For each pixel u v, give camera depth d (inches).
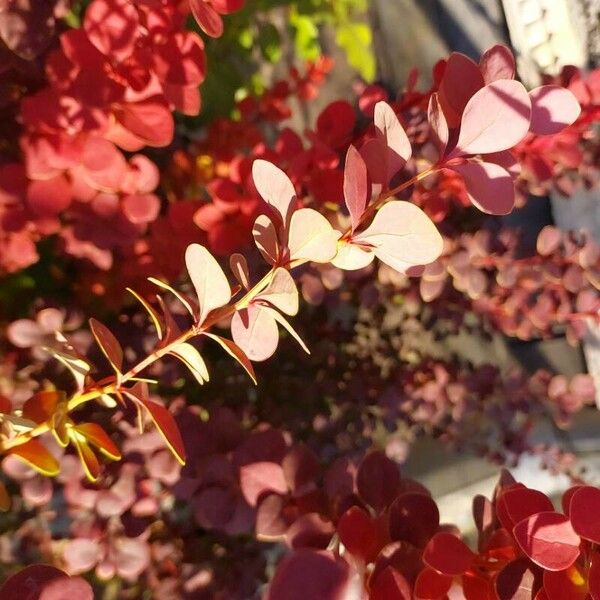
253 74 23.6
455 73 10.6
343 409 20.1
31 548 16.4
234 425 15.2
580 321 20.1
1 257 14.7
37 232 15.1
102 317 18.0
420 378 21.0
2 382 15.2
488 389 20.1
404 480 14.0
